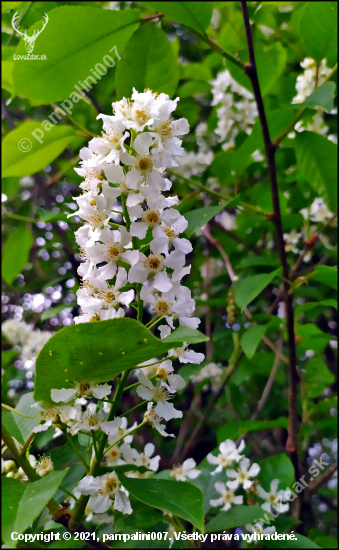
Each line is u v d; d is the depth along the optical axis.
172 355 0.32
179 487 0.30
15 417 0.37
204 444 0.80
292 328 0.43
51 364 0.29
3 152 0.40
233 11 0.57
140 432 0.63
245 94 0.62
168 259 0.31
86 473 0.32
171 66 0.41
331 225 0.57
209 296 0.76
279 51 0.47
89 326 0.27
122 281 0.31
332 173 0.44
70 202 0.63
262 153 0.58
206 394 0.80
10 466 0.37
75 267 0.56
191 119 0.69
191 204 0.67
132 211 0.31
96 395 0.30
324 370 0.53
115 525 0.37
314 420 0.56
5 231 0.76
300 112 0.42
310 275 0.43
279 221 0.43
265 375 0.66
